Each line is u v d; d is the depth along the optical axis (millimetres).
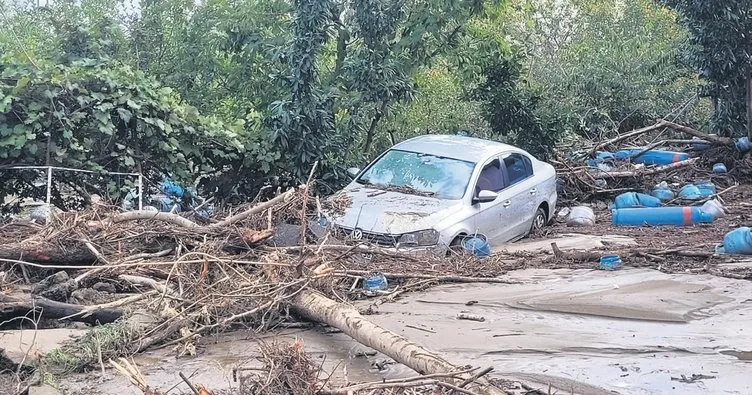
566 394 6043
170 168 12859
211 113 16656
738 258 10789
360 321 6977
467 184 11492
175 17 17625
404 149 12516
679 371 6562
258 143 13711
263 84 16578
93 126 12086
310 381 5691
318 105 14078
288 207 10227
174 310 7469
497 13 17188
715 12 17906
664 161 18578
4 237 9188
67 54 14250
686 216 13906
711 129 19812
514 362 6820
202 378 6434
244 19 16078
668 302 8680
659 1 19109
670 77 22750
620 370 6602
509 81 17734
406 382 5488
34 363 6594
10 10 21484
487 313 8359
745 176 17844
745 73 18406
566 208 15094
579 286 9430
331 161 14508
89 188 12359
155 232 9250
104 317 7645
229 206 12500
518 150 13016
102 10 18672
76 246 8781
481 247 10773
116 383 6359
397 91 15180
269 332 7703
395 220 10438
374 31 15391
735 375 6457
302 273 8031
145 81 12547
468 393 5301
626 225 14023
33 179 11930
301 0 14031
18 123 11664
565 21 28594
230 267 8320
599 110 21891
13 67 11625
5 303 7445
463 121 19031
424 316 8234
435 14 15516
